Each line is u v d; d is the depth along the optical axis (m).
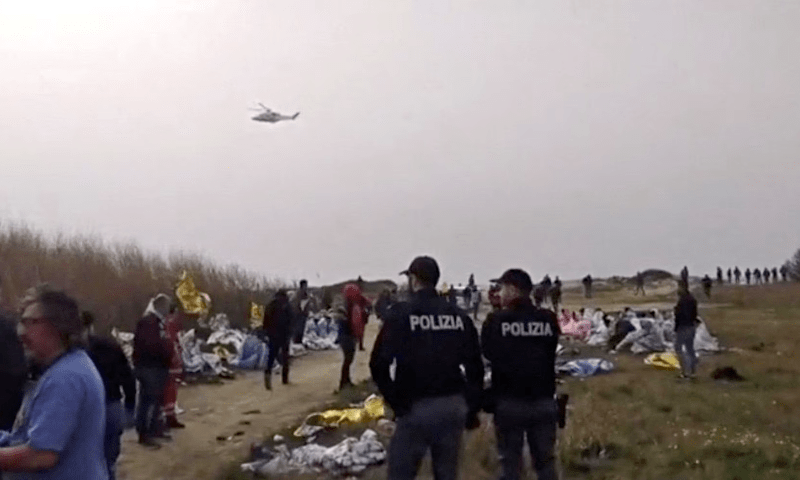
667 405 16.77
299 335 31.77
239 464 12.45
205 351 25.78
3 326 6.57
